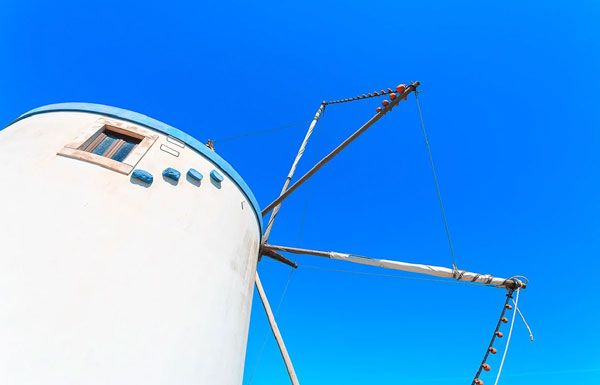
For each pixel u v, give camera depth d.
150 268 5.67
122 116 7.27
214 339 6.11
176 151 7.30
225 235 7.30
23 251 4.88
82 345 4.58
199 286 6.21
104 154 6.68
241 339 7.21
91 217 5.55
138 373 4.85
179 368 5.32
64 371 4.33
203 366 5.70
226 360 6.29
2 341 4.21
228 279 6.96
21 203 5.34
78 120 7.02
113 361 4.71
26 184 5.59
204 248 6.64
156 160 6.86
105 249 5.39
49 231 5.18
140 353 4.99
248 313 7.90
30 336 4.36
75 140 6.53
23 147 6.33
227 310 6.69
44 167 5.88
